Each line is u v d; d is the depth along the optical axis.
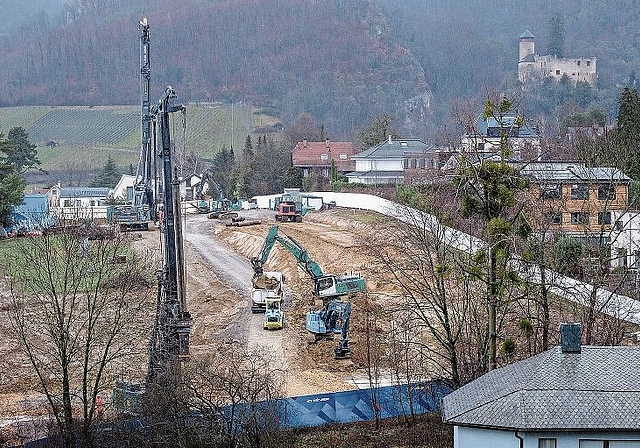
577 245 57.06
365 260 75.50
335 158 158.88
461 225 60.19
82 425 39.75
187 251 93.00
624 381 30.98
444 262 46.53
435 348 52.09
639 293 59.00
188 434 37.78
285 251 86.00
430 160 122.62
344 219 104.56
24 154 179.00
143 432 38.31
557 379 31.36
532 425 29.55
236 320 64.38
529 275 47.69
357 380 49.53
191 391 41.56
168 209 51.41
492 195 42.50
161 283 52.84
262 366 49.19
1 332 54.84
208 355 47.66
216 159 184.88
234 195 145.38
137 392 41.03
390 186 122.50
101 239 61.16
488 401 31.16
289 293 73.00
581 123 138.75
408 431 41.66
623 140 80.25
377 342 52.69
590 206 61.56
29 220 103.81
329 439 40.81
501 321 44.19
